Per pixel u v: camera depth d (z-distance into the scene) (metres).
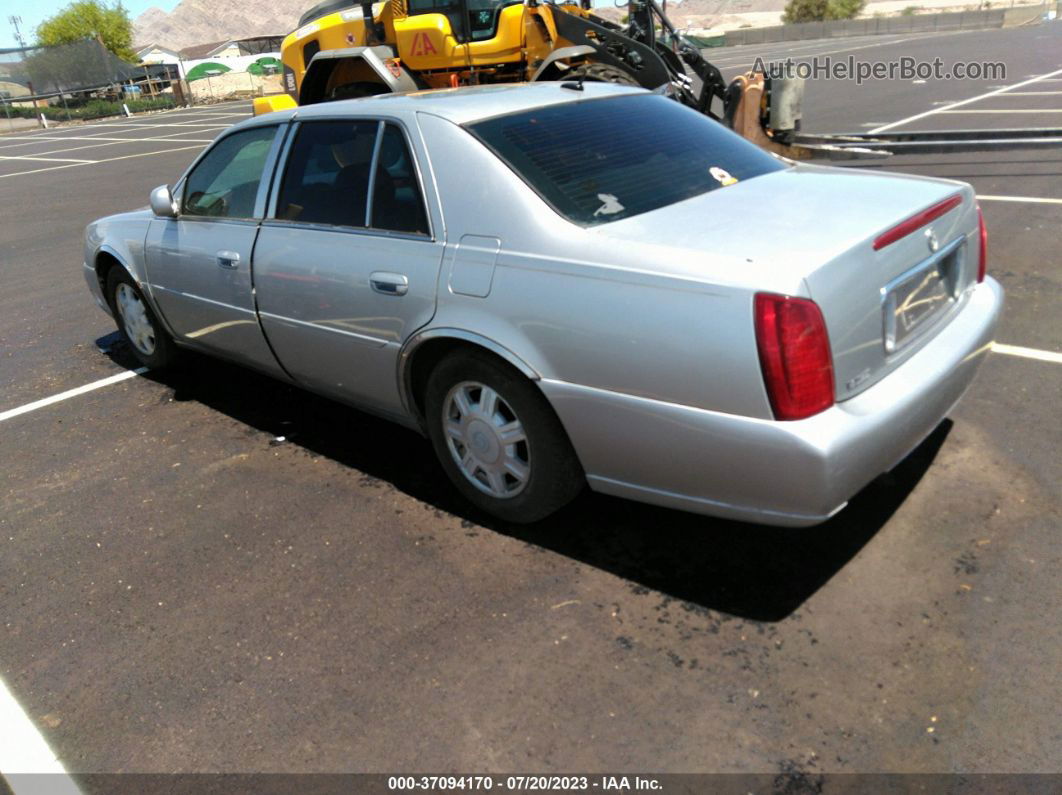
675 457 2.75
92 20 73.62
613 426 2.85
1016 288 5.47
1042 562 2.93
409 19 10.41
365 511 3.67
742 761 2.30
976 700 2.42
